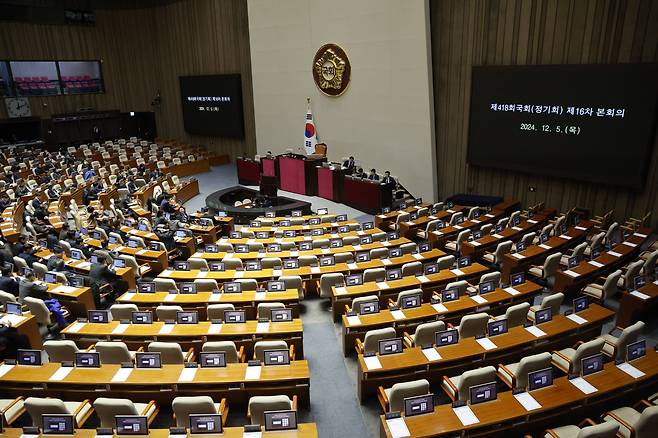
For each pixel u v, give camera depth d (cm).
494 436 591
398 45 1856
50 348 747
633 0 1295
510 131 1617
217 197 1995
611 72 1343
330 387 793
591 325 804
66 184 2178
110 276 1124
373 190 1805
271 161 2214
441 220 1554
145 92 3347
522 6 1531
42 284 1018
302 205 1841
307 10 2156
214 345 725
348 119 2147
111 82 3284
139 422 568
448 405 597
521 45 1561
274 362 714
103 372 702
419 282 1005
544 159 1548
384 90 1961
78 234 1368
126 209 1794
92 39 3166
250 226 1566
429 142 1859
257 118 2575
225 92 2845
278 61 2361
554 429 582
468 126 1745
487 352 729
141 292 997
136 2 3158
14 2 2816
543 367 650
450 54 1764
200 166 2780
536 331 771
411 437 550
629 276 971
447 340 745
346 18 2009
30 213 1680
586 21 1395
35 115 3008
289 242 1311
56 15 2988
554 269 1084
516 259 1105
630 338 732
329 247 1314
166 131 3403
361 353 771
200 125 3081
